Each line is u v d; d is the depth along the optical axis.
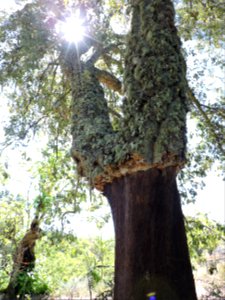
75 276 10.21
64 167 8.52
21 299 8.36
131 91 3.97
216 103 7.36
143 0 4.16
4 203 9.40
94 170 4.24
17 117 6.57
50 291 8.95
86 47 5.97
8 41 5.92
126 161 3.87
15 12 5.86
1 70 6.09
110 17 7.00
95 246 10.88
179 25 7.04
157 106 3.80
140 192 3.80
